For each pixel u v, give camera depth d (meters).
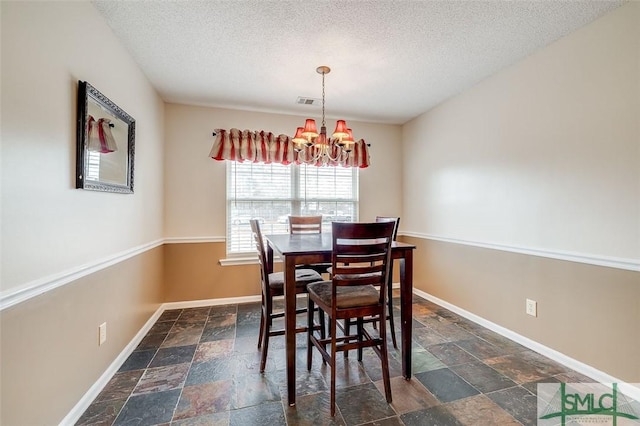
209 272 3.33
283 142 3.42
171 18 1.82
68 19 1.46
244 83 2.74
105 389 1.75
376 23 1.87
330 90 2.91
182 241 3.25
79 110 1.53
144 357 2.14
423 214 3.61
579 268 1.95
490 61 2.37
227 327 2.70
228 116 3.39
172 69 2.47
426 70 2.52
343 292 1.76
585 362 1.92
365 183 3.93
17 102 1.13
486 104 2.68
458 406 1.60
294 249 1.77
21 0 1.15
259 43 2.10
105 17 1.80
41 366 1.26
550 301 2.13
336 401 1.64
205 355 2.18
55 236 1.36
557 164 2.08
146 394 1.71
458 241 3.03
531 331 2.27
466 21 1.85
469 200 2.89
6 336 1.08
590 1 1.68
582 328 1.93
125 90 2.14
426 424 1.47
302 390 1.75
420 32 1.97
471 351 2.22
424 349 2.26
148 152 2.65
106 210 1.84
